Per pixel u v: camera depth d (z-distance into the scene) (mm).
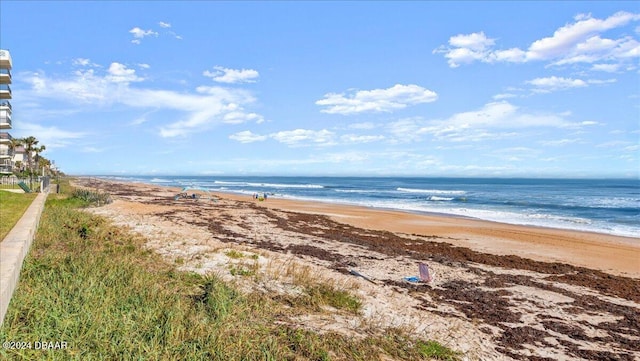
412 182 178250
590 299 12367
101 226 18109
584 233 26656
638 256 19641
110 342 5949
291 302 9336
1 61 53344
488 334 8883
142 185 104688
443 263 16734
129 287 8500
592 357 8070
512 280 14359
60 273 9000
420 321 9047
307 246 19344
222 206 41375
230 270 11875
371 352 6980
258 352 6297
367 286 11961
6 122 55562
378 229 27547
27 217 15312
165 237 16922
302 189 101000
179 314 7250
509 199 61969
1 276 6844
